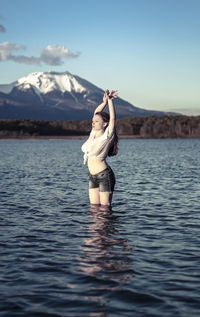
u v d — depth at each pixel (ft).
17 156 136.87
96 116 31.04
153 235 23.31
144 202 35.99
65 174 65.82
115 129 30.22
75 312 12.84
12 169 76.89
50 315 12.63
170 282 15.46
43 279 15.79
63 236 22.93
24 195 40.47
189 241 21.94
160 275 16.25
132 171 70.90
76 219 27.89
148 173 66.74
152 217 28.91
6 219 28.17
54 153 164.45
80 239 22.20
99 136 31.12
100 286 15.03
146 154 148.66
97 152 30.25
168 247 20.61
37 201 36.40
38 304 13.46
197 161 102.78
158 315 12.60
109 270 16.84
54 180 55.88
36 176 62.13
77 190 44.52
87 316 12.55
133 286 15.02
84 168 79.77
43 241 21.77
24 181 54.49
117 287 14.93
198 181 54.03
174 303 13.52
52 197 38.96
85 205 33.83
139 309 13.03
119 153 158.61
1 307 13.24
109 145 30.22
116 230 24.52
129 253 19.39
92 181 32.42
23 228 25.17
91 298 13.93
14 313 12.77
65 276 16.11
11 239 22.29
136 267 17.21
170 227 25.58
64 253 19.38
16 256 18.94
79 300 13.75
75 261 18.07
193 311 12.87
